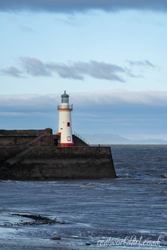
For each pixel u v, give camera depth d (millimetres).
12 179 173125
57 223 87312
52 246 67938
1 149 174125
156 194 136375
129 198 126688
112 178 183875
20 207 107625
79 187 152250
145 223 89875
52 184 160250
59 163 178000
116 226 86438
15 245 67500
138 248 70062
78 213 100375
